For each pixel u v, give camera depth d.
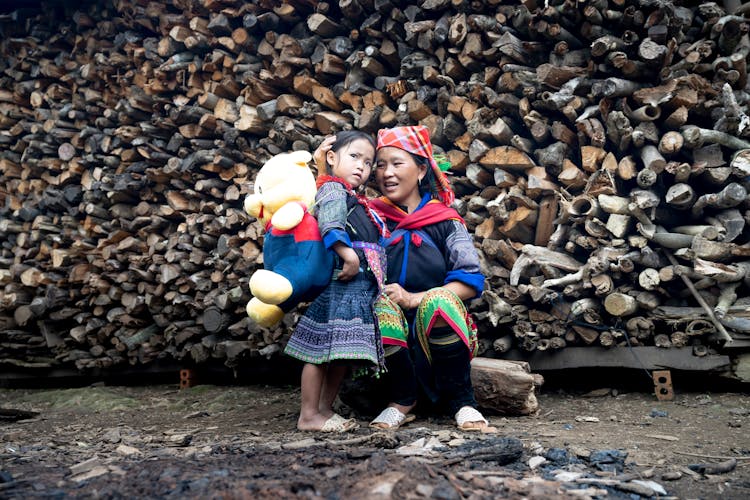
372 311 2.79
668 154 3.37
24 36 6.03
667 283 3.46
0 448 2.68
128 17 5.24
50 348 5.32
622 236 3.44
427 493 1.75
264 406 3.90
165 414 3.90
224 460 2.22
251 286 2.66
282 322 4.14
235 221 4.42
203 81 4.83
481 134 3.71
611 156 3.46
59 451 2.60
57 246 5.35
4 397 5.05
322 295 2.84
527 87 3.61
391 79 4.11
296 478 1.88
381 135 3.14
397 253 3.04
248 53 4.67
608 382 3.89
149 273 4.79
